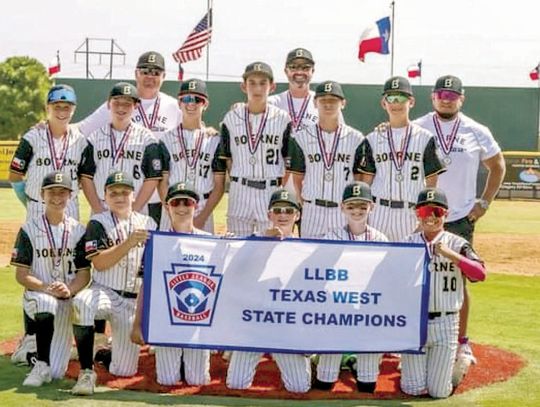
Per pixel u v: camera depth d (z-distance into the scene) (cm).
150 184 872
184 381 765
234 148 883
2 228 2080
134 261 768
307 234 868
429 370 741
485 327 1060
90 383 715
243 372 753
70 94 852
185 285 754
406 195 829
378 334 750
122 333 769
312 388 756
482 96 4516
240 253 757
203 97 878
